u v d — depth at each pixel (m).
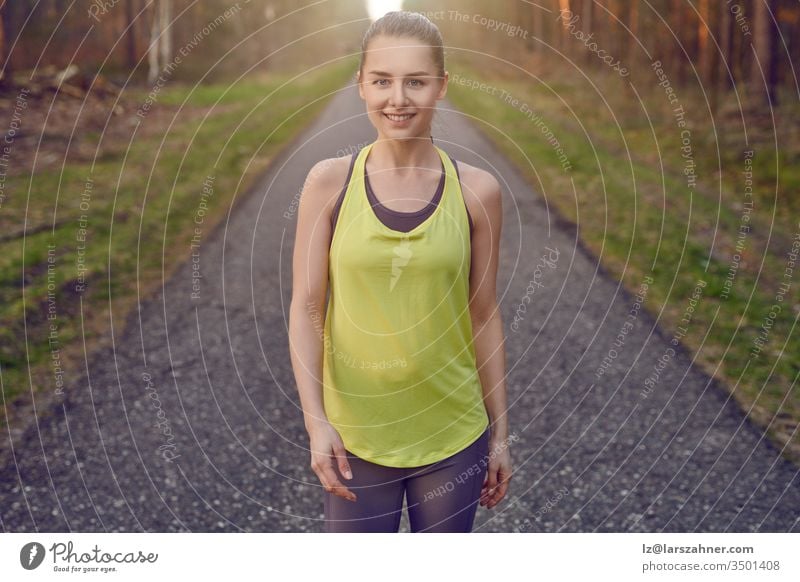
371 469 1.63
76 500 2.78
